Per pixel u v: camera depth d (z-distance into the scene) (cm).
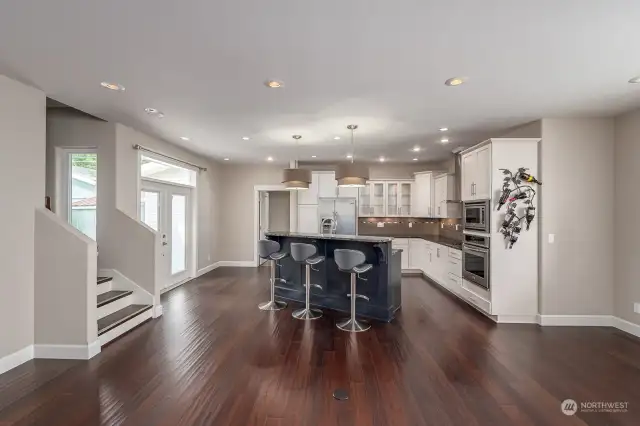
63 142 421
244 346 329
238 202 780
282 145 548
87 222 441
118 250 425
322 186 743
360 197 744
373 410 222
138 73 269
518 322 403
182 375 270
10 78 281
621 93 311
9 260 283
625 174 373
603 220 389
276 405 228
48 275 305
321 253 473
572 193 391
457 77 277
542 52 234
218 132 463
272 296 471
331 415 217
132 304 420
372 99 328
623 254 375
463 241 478
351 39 218
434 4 180
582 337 355
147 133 471
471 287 459
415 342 341
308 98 325
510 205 397
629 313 369
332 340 346
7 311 281
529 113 373
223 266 779
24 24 199
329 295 464
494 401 234
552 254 393
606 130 388
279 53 236
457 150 586
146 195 523
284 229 913
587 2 178
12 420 211
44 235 306
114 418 213
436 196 686
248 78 279
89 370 279
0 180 276
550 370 280
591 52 234
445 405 229
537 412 221
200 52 235
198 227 662
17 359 288
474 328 383
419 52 235
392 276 424
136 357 304
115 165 420
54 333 303
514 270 400
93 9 184
